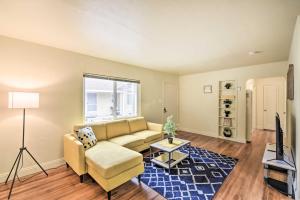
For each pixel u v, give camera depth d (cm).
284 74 381
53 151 283
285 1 149
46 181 234
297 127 197
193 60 376
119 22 191
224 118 489
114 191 212
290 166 206
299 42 171
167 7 159
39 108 267
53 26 202
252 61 385
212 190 213
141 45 272
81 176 230
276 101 616
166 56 341
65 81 298
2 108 232
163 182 234
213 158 324
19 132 247
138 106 450
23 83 250
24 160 251
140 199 195
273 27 204
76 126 289
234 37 238
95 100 358
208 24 196
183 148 389
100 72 355
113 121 356
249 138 450
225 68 469
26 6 157
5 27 204
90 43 262
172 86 572
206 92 528
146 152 358
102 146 270
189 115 577
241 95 452
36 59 262
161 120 525
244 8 161
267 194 204
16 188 216
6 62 235
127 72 416
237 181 236
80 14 173
